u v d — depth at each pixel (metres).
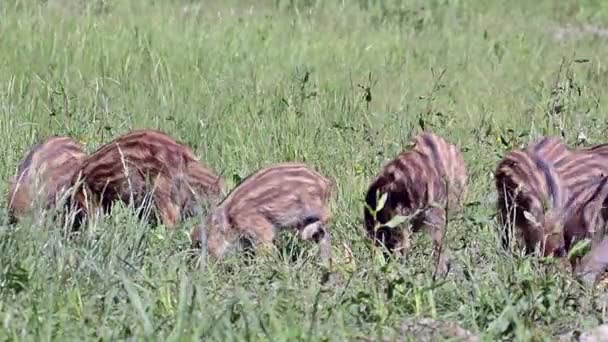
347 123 29.25
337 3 51.00
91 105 29.70
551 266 19.02
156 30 38.94
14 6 40.41
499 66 39.31
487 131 27.66
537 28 49.44
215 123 29.11
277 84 32.88
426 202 21.58
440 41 44.00
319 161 26.36
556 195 20.42
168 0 47.09
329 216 22.41
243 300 16.34
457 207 21.86
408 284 17.73
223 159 26.73
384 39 43.19
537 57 41.94
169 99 31.06
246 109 30.41
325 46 40.16
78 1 43.28
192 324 15.62
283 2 49.78
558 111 27.89
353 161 25.89
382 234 21.89
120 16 41.66
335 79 34.97
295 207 22.12
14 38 35.88
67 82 32.00
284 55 38.03
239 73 34.81
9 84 30.31
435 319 16.97
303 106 30.59
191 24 40.66
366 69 37.31
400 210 21.89
